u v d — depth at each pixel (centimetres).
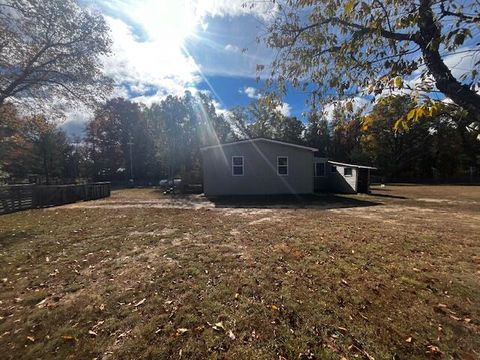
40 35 1062
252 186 1571
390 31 208
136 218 839
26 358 229
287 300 312
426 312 287
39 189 1216
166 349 237
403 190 1898
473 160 3116
